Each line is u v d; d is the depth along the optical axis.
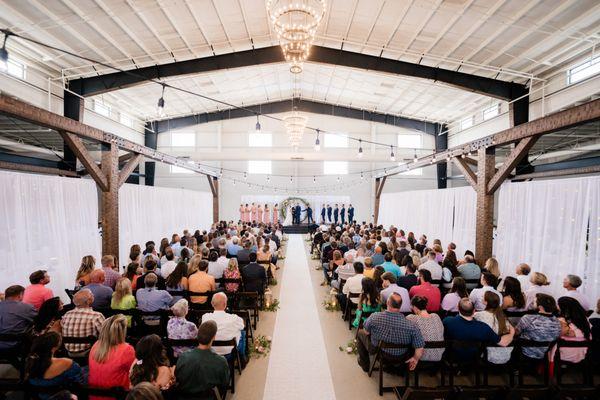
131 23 7.30
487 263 5.44
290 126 9.33
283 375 3.85
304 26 4.39
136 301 4.29
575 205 5.66
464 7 6.43
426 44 8.30
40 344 2.43
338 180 19.73
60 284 6.13
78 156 5.86
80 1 6.23
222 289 5.34
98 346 2.49
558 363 3.32
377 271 4.99
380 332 3.31
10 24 6.64
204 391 2.54
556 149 13.43
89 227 6.91
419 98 13.21
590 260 5.36
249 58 9.52
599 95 7.67
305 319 5.54
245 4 7.24
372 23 7.79
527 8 6.08
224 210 19.72
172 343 3.17
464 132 14.89
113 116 13.70
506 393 2.69
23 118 4.57
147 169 17.20
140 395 1.74
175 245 7.16
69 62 8.70
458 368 3.60
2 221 5.28
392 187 19.53
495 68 8.85
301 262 10.46
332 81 13.25
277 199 19.73
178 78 10.13
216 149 18.25
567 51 7.70
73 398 1.92
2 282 5.27
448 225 10.30
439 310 4.30
